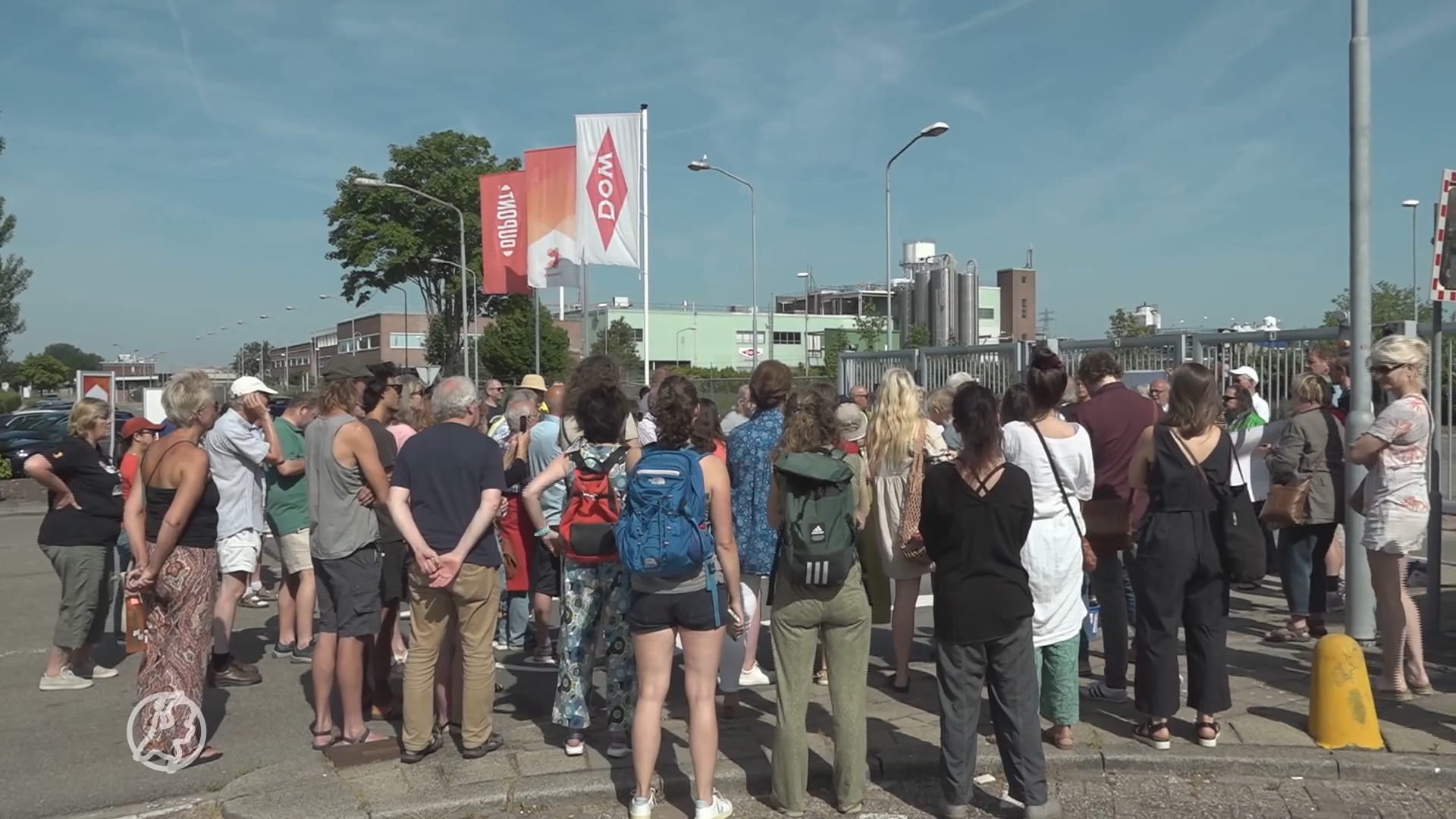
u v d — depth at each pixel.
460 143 48.94
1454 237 7.12
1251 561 5.11
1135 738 5.41
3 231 32.53
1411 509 5.72
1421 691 5.98
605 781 5.00
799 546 4.57
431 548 5.08
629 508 4.60
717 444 6.23
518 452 7.20
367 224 47.69
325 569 5.45
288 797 4.86
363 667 5.88
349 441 5.41
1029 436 5.16
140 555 5.38
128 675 7.21
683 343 80.56
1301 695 6.05
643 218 18.44
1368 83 6.77
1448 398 8.17
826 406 4.76
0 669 7.45
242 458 6.95
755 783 5.08
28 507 19.09
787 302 96.75
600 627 5.39
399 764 5.26
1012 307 88.00
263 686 6.87
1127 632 6.24
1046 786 4.74
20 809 4.94
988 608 4.58
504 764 5.23
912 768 5.24
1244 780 5.09
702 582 4.61
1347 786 5.01
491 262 20.77
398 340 88.75
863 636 4.79
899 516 5.87
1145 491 5.40
